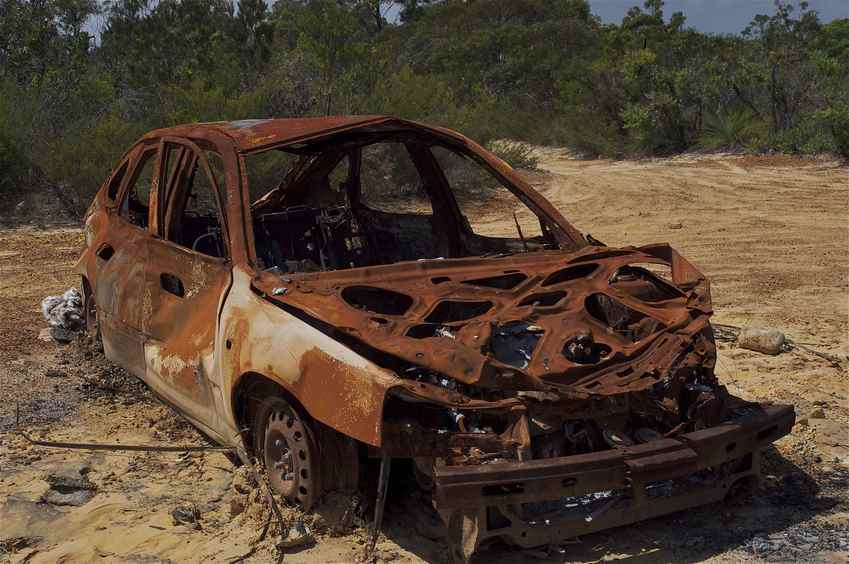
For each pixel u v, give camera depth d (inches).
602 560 159.9
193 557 163.8
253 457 188.4
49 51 853.2
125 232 248.4
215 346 187.9
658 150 1051.3
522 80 1716.3
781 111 1011.3
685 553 162.2
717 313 343.6
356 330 161.3
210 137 221.9
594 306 200.5
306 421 167.5
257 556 162.7
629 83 1101.1
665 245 212.4
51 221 575.5
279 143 212.8
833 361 278.7
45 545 171.6
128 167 264.2
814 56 1016.9
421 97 783.1
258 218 244.7
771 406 176.1
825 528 171.2
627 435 164.7
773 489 189.3
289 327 170.1
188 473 201.0
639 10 1262.3
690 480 170.9
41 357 285.9
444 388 155.9
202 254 204.2
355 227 260.5
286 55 799.1
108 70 890.1
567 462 149.3
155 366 214.7
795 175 794.2
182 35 898.1
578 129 1125.7
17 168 606.9
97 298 250.2
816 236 517.0
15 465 206.2
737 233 535.2
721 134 999.0
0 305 358.0
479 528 148.9
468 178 715.4
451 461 149.9
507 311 178.9
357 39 863.7
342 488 171.0
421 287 185.3
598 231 561.3
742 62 1051.3
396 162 625.6
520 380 155.6
